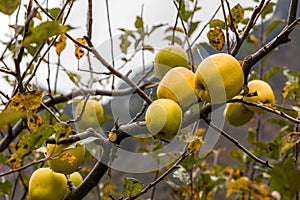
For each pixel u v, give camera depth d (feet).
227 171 7.08
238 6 4.66
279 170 3.23
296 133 4.24
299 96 6.04
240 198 6.22
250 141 7.08
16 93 3.92
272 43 4.08
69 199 4.35
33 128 3.96
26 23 3.50
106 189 6.21
